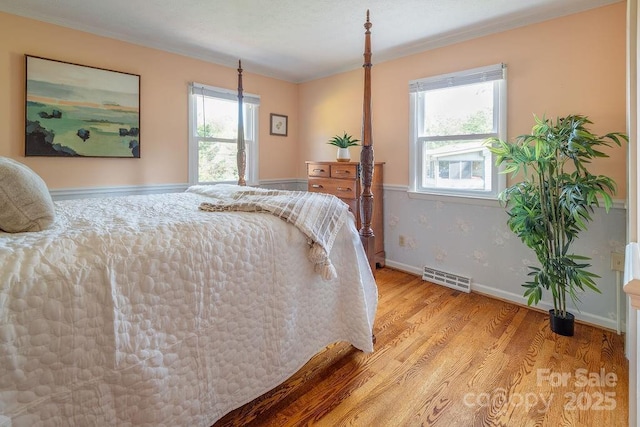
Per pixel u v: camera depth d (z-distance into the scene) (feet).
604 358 6.15
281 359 4.82
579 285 6.82
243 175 9.66
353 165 10.48
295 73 13.26
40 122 8.45
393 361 6.04
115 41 9.50
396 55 10.79
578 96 7.59
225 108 12.19
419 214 10.63
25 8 7.99
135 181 10.12
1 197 3.34
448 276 9.90
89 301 3.01
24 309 2.67
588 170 7.47
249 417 4.67
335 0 7.59
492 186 9.13
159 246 3.57
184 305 3.71
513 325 7.46
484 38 8.98
